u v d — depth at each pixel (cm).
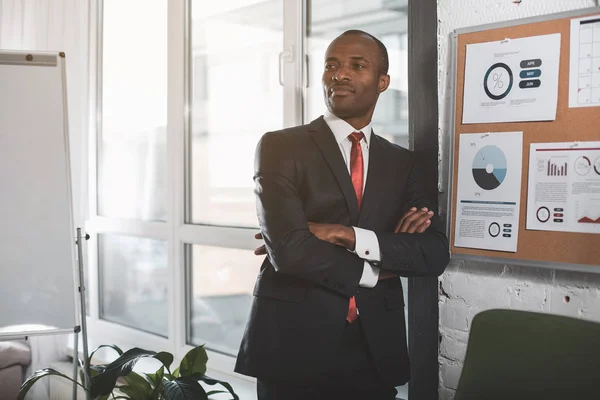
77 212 331
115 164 339
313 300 162
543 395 110
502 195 179
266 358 164
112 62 339
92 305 352
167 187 303
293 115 242
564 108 167
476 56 183
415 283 200
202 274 289
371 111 174
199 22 287
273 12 252
